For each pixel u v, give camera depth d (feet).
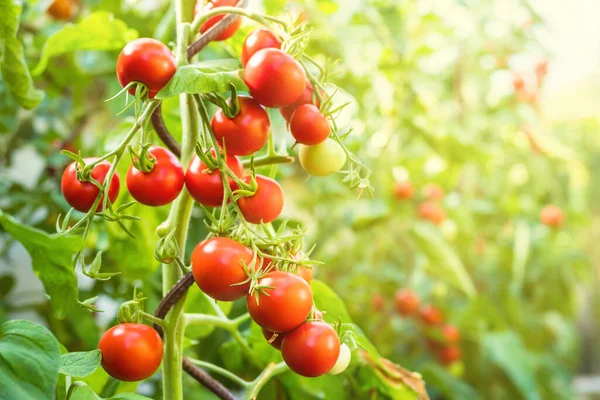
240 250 2.02
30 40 4.14
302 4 4.46
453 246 6.36
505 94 6.71
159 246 2.08
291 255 2.08
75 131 4.11
